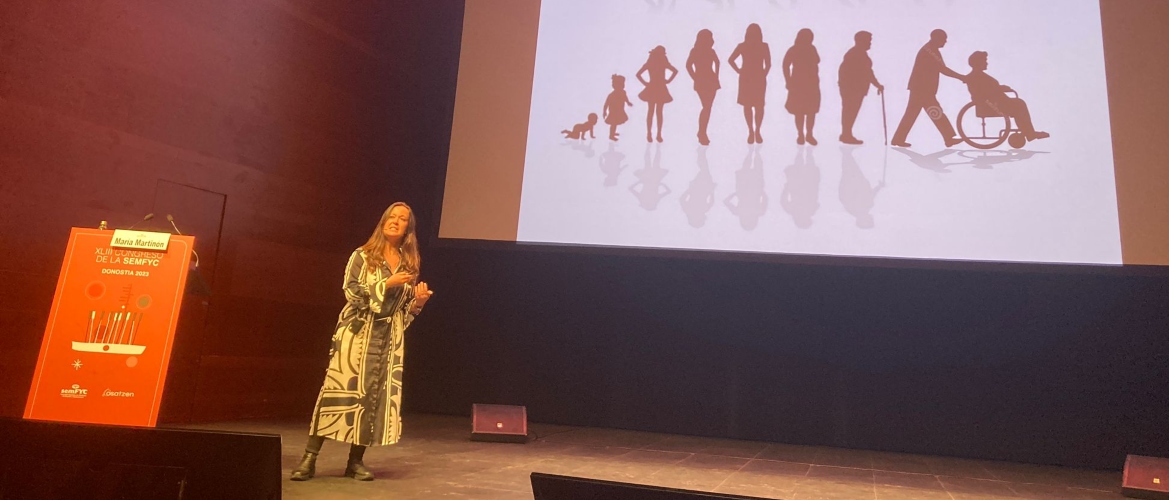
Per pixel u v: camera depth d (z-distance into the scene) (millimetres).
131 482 1775
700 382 5766
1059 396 5000
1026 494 3623
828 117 5121
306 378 5480
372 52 5855
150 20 4230
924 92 4961
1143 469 3676
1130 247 4480
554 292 6191
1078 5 4777
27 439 1816
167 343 2697
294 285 5312
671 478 3484
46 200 3766
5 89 3578
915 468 4430
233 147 4781
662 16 5586
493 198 5699
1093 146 4629
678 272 5930
